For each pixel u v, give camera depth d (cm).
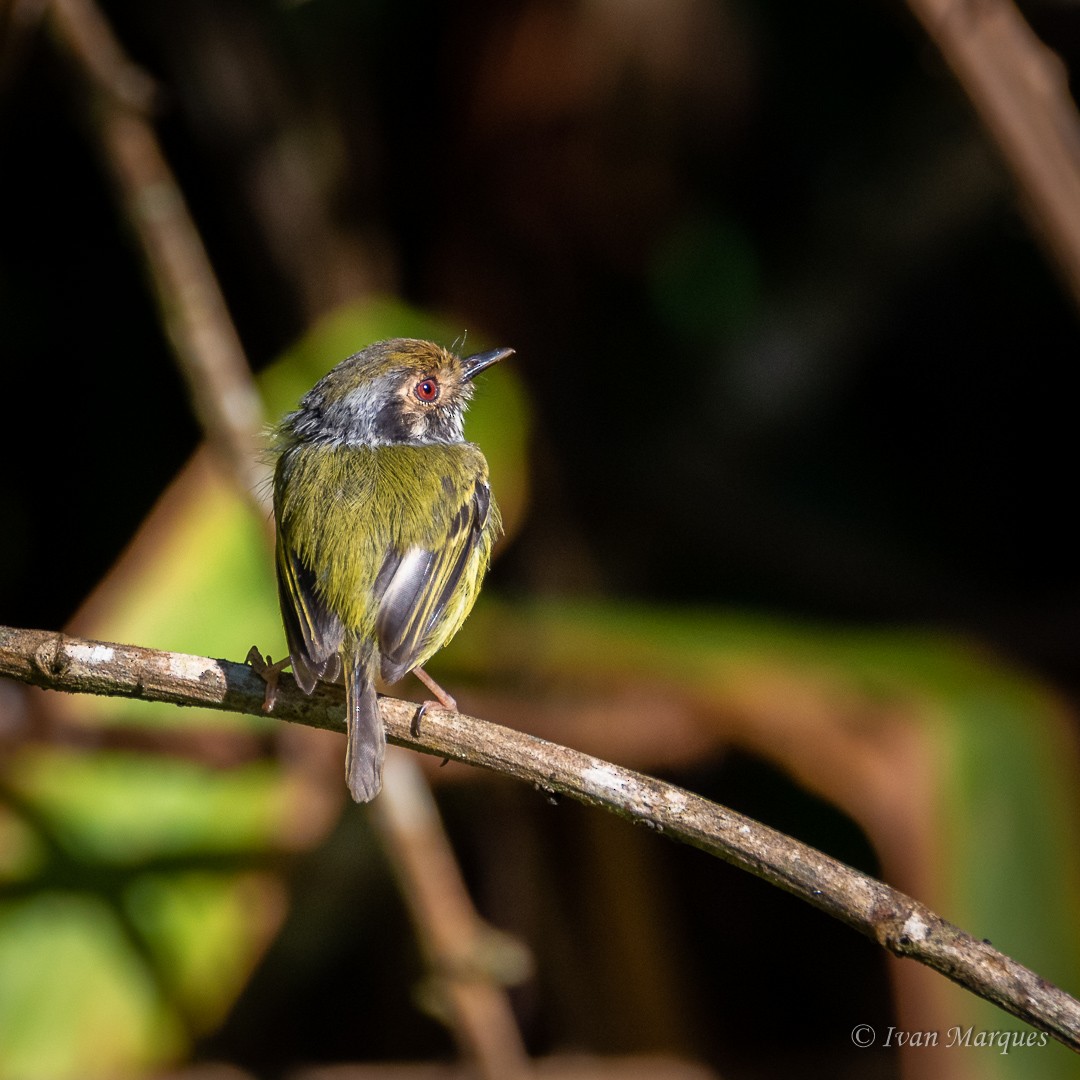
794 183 1380
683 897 1206
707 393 1387
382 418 839
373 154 1288
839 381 1405
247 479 981
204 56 1220
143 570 976
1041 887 824
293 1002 1123
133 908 961
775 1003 1192
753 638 977
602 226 1324
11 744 943
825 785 879
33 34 1153
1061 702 891
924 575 1321
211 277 1045
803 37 1352
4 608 1255
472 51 1281
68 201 1300
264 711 668
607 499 1325
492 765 612
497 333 1321
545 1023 1088
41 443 1293
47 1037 930
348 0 1281
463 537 782
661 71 1292
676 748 946
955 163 1316
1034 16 1248
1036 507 1395
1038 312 1388
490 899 1080
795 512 1349
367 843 1048
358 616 724
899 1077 1120
